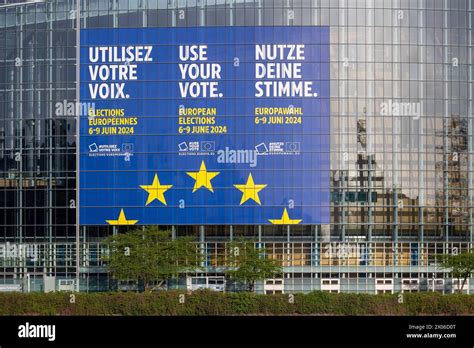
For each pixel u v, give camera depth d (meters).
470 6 103.06
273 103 100.69
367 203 100.94
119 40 101.12
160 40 100.88
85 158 101.38
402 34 102.06
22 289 101.31
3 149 102.19
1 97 102.44
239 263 94.94
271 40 100.75
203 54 100.81
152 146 101.00
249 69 100.62
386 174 101.25
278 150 100.56
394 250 100.94
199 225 100.38
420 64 102.12
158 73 101.00
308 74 101.00
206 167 100.62
